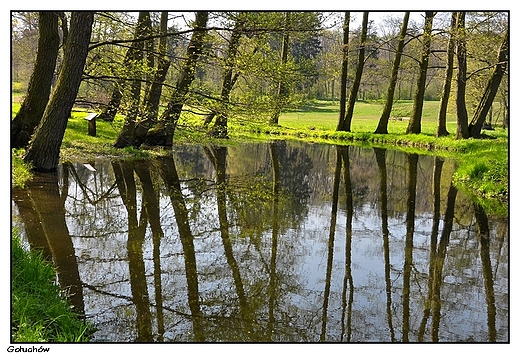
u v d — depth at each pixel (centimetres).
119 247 686
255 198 1048
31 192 945
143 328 471
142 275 594
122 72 1270
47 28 1220
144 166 1355
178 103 1252
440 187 1234
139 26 1324
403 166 1608
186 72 1416
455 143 2139
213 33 1281
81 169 1223
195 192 1073
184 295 548
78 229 750
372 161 1722
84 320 482
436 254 712
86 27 1109
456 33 2044
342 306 539
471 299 563
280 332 477
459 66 2223
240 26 1138
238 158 1683
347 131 2842
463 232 827
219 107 1199
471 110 3581
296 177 1343
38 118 1248
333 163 1652
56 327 450
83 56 1124
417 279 619
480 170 1289
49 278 544
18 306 445
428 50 2386
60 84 1118
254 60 1162
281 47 1673
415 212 963
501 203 1053
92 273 590
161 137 1762
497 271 648
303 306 536
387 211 966
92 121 1689
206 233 775
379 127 2720
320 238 775
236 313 513
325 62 2742
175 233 767
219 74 1328
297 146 2186
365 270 645
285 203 1012
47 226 750
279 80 1179
